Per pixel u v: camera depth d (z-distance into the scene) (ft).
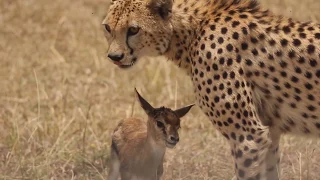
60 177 40.29
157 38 34.12
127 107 49.73
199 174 40.32
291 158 41.83
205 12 34.24
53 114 46.93
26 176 39.65
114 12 34.14
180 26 34.19
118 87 52.60
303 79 32.63
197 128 46.80
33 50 58.75
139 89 52.21
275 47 32.96
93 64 56.24
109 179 38.70
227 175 40.01
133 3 33.91
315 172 40.11
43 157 41.60
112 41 34.24
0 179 39.27
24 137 43.98
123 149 37.52
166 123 35.35
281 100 33.30
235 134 33.55
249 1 34.32
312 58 32.45
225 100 33.19
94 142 43.98
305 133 33.81
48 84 53.11
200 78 33.73
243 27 33.37
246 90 33.14
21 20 63.82
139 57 34.55
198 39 33.86
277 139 34.73
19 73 54.34
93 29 62.44
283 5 64.95
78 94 51.62
